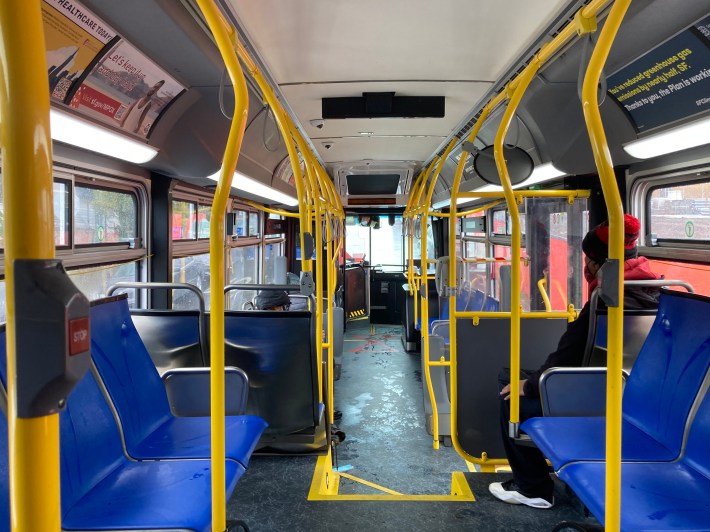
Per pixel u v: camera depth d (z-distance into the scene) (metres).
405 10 2.18
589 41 1.43
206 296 4.98
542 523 2.25
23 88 0.67
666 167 2.98
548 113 3.35
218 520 1.34
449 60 2.81
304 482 2.73
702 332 1.78
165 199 3.76
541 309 3.47
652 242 3.23
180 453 1.76
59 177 2.69
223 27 1.30
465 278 5.74
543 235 3.46
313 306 2.84
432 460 4.24
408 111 3.49
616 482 1.23
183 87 2.93
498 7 2.15
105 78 2.40
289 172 6.43
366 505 2.45
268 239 7.66
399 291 11.09
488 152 2.66
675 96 2.53
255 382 2.94
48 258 0.69
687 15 2.06
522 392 2.50
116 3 1.89
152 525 1.34
